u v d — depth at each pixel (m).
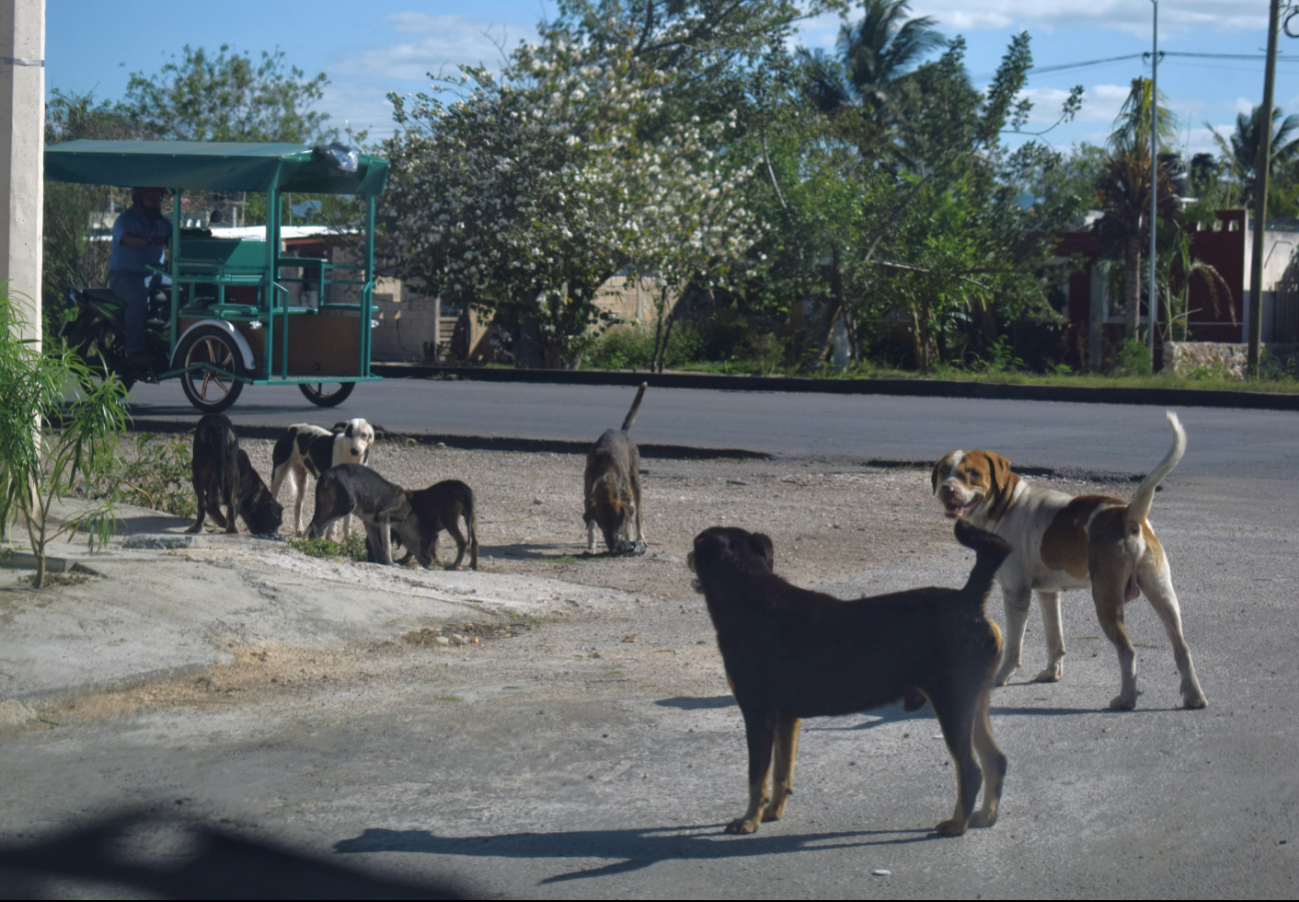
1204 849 4.00
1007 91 31.75
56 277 24.12
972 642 4.02
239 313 16.14
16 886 3.83
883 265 29.20
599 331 28.97
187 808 4.52
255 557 8.34
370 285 17.47
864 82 44.78
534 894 3.76
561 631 7.59
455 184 26.77
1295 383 23.69
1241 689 5.82
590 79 27.91
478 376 27.42
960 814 4.12
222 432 9.30
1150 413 19.59
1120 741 5.09
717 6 33.34
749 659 4.19
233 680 6.23
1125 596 5.52
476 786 4.74
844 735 5.38
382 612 7.58
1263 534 10.16
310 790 4.70
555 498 12.64
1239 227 32.44
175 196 15.67
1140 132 29.61
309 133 50.25
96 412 6.98
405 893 3.77
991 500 5.87
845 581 8.80
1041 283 31.34
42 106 8.91
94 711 5.71
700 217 27.73
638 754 5.10
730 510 11.94
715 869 3.94
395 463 14.39
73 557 7.86
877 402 21.44
